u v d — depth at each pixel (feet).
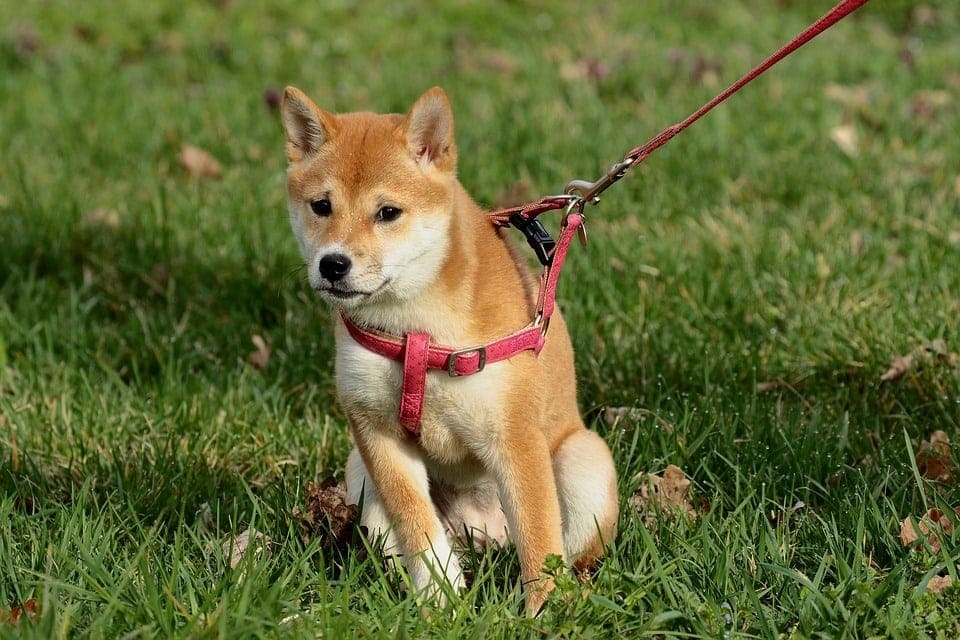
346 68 41.96
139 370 22.48
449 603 14.10
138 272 25.55
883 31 47.88
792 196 28.63
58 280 25.88
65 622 12.85
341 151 15.79
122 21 46.39
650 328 22.88
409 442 15.88
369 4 50.37
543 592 14.78
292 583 14.66
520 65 41.01
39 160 31.99
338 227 15.28
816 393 20.86
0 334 21.52
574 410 17.16
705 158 30.48
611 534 16.02
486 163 30.37
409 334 14.83
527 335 15.10
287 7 48.67
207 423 19.99
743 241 25.79
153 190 29.96
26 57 42.50
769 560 14.99
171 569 14.64
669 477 17.56
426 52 44.32
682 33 46.47
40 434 19.63
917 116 33.81
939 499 15.42
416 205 15.25
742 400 20.12
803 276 24.08
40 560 15.01
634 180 29.35
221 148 32.60
